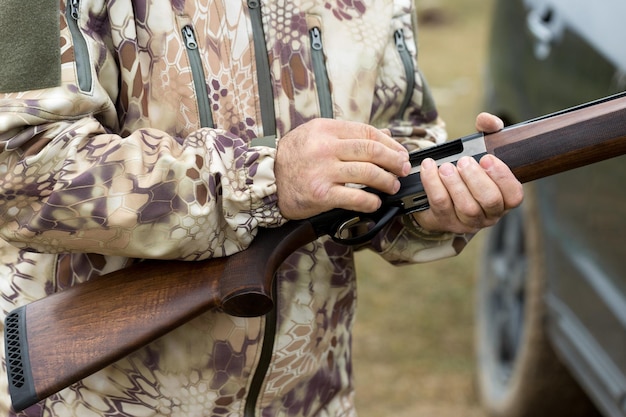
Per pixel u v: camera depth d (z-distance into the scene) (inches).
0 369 66.2
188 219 59.1
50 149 57.9
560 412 124.3
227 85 64.0
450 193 60.5
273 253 62.0
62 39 59.2
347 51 66.6
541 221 117.3
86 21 60.9
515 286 133.7
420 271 178.5
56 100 58.1
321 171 59.6
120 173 58.4
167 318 60.4
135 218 58.4
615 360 98.0
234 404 67.4
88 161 58.4
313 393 70.5
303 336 67.6
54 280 65.3
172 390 66.3
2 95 58.6
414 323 160.7
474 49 332.2
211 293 60.7
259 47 65.1
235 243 61.8
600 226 102.4
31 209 59.3
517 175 62.2
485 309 142.3
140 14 62.6
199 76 63.1
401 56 69.9
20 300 65.3
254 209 60.7
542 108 120.9
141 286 61.7
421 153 62.8
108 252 60.5
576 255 107.9
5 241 63.5
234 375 66.2
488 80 142.9
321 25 66.3
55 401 66.4
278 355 66.8
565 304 111.5
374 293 170.9
